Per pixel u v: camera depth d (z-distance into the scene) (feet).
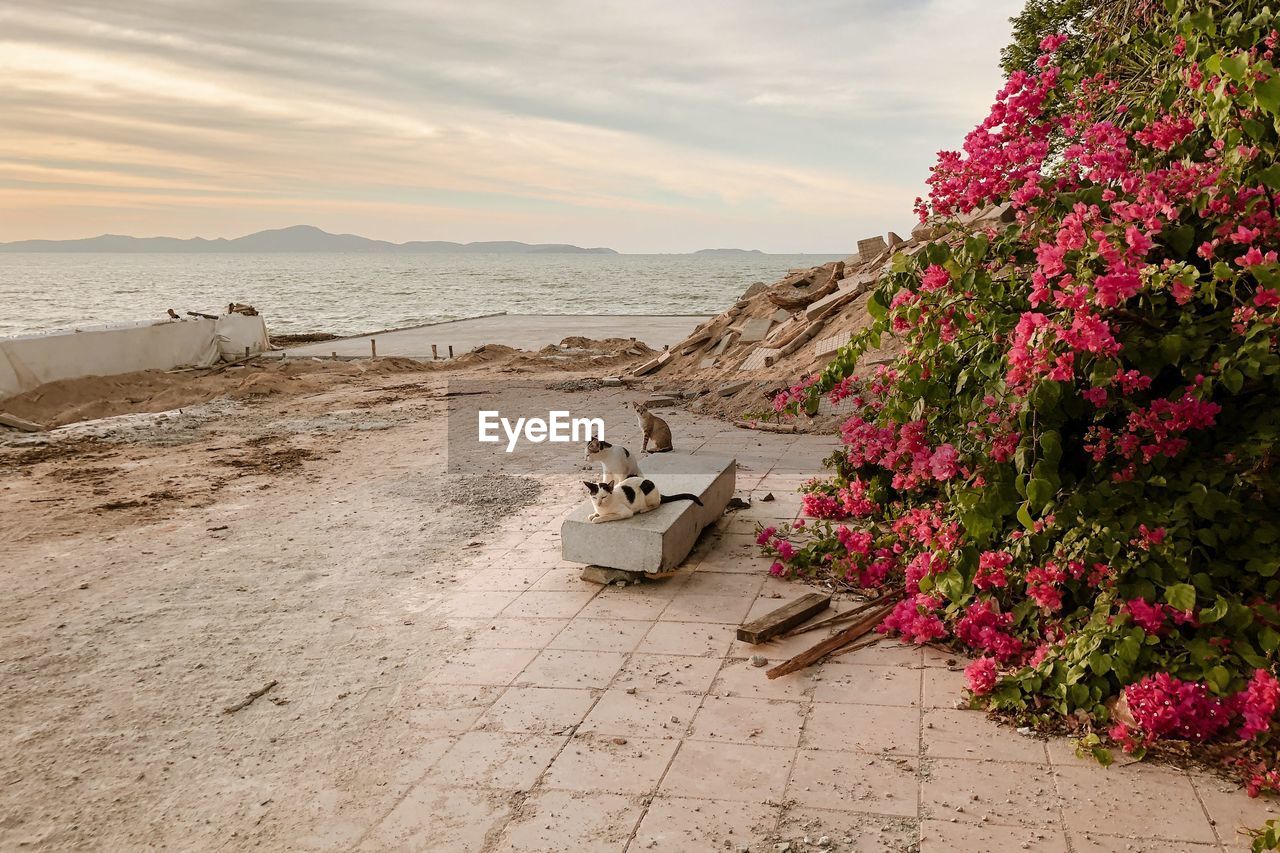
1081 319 12.67
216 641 19.93
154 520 31.07
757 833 11.73
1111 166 15.42
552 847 11.70
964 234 16.98
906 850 11.16
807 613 18.94
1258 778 11.82
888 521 22.82
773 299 66.39
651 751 14.03
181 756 14.89
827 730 14.37
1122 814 11.58
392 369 79.10
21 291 443.32
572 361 83.82
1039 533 15.47
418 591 22.67
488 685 16.84
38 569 25.76
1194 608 13.57
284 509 32.17
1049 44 17.71
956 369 17.17
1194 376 14.08
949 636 17.30
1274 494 14.01
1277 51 14.44
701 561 23.29
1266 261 12.37
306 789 13.62
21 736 15.85
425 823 12.47
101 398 60.39
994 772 12.82
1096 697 13.84
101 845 12.47
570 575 23.09
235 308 93.35
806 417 42.83
